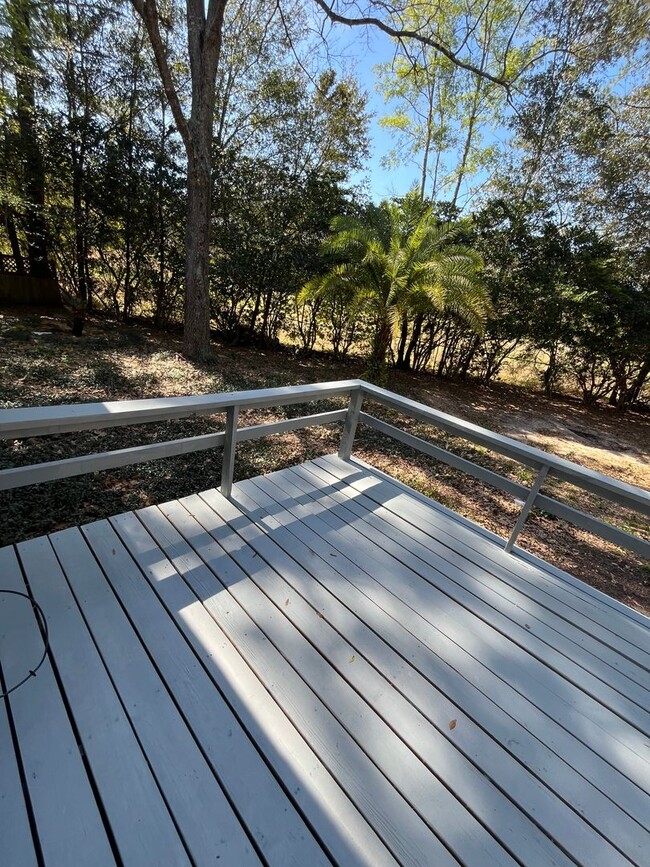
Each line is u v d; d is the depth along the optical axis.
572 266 7.66
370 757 1.17
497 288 7.50
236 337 8.18
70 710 1.19
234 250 7.41
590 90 7.39
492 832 1.04
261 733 1.19
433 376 8.99
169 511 2.15
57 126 6.30
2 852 0.91
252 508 2.27
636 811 1.13
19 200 6.23
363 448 4.34
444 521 2.36
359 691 1.35
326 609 1.66
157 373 5.21
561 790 1.16
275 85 7.48
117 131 6.60
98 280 7.96
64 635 1.41
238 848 0.95
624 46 5.54
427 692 1.38
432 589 1.85
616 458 5.77
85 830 0.95
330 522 2.24
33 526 2.35
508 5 6.87
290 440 4.16
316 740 1.19
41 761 1.07
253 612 1.60
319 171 7.77
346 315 7.79
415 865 0.96
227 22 7.23
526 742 1.27
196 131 5.38
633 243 7.95
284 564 1.88
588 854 1.03
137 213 7.03
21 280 7.74
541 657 1.59
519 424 6.68
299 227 7.53
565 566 3.00
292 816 1.02
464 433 2.17
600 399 9.30
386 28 5.41
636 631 1.77
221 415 4.31
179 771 1.08
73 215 6.93
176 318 8.55
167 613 1.55
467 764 1.19
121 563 1.76
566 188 8.20
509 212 7.68
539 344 8.05
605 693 1.47
